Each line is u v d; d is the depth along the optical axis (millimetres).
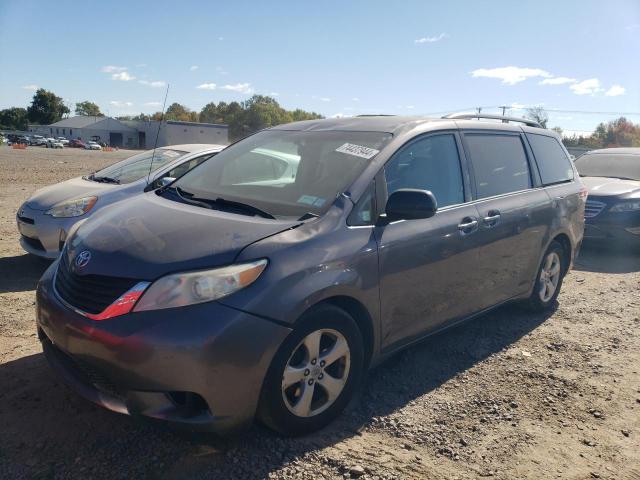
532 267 4922
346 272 3104
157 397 2664
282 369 2846
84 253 3039
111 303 2738
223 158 4305
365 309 3273
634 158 9602
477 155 4398
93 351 2705
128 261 2840
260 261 2809
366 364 3451
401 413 3416
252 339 2697
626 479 2916
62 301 2971
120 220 3332
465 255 3990
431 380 3891
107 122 94125
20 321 4574
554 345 4645
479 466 2945
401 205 3266
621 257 8320
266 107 105312
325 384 3113
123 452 2852
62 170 25047
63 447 2871
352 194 3357
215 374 2633
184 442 2959
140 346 2598
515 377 4012
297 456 2900
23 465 2713
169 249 2859
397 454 2994
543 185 5137
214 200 3561
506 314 5359
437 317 3889
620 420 3506
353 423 3270
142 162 7098
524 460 3023
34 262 6539
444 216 3861
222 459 2838
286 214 3256
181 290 2680
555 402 3686
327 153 3775
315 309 2977
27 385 3479
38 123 120250
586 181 8945
